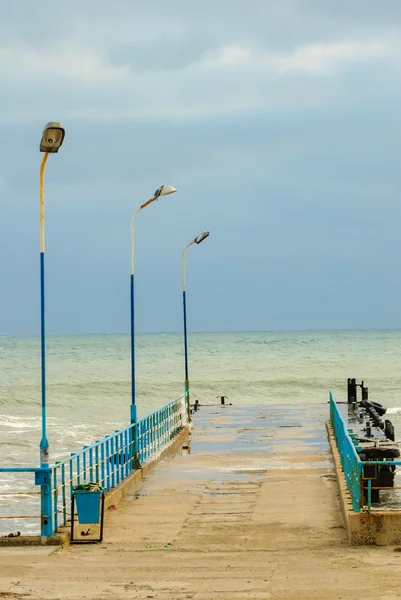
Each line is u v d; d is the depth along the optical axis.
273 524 20.00
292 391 92.75
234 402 84.94
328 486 24.84
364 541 17.28
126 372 119.00
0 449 45.44
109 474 23.44
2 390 90.38
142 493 24.19
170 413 35.03
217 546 17.89
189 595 13.71
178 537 18.83
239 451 32.78
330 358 141.62
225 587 14.15
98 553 17.28
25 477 33.19
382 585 13.91
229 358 144.25
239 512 21.47
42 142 18.97
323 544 17.72
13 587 14.38
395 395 83.81
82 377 110.12
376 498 23.30
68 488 29.19
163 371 119.31
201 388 96.00
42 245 19.38
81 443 46.97
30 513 26.62
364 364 127.25
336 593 13.54
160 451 30.72
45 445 18.39
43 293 19.17
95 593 13.95
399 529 17.20
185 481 26.14
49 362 140.75
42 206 19.47
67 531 18.45
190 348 177.12
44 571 15.58
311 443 34.59
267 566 15.69
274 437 36.81
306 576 14.73
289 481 25.84
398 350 163.75
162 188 29.05
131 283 29.19
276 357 145.38
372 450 22.88
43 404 18.61
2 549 17.64
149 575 15.16
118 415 70.19
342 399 80.81
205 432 39.06
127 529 19.69
